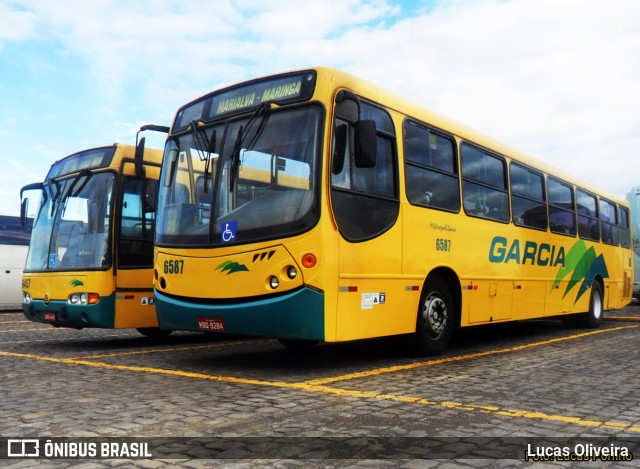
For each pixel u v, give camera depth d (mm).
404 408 5098
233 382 6301
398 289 7387
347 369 7180
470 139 9273
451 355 8477
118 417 4789
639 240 23000
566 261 12227
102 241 9344
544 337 11203
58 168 10617
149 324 9656
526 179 10875
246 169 6914
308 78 6852
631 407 5172
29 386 6113
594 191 14102
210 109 7688
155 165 10047
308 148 6562
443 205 8398
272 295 6395
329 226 6402
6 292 21234
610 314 18578
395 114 7730
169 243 7375
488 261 9375
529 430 4434
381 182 7293
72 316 9406
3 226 21422
